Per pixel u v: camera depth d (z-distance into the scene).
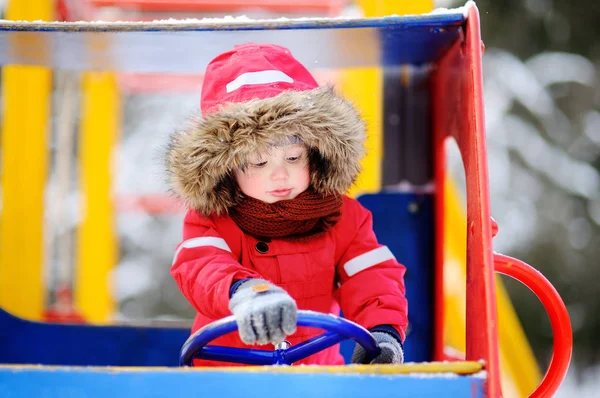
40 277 4.12
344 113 2.42
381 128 3.46
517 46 9.57
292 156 2.36
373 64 3.15
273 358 2.07
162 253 11.20
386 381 1.76
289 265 2.51
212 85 2.50
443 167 3.30
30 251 4.05
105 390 1.72
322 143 2.36
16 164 4.05
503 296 4.52
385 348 2.20
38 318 4.08
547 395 2.35
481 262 2.08
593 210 9.40
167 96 11.54
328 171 2.44
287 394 1.73
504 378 4.36
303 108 2.32
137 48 2.77
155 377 1.73
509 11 9.49
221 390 1.72
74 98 5.59
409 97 3.45
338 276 2.68
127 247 11.17
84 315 5.09
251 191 2.40
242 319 1.85
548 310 2.39
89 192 5.98
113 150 6.32
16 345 3.26
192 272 2.31
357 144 2.47
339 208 2.54
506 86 9.45
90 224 5.98
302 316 1.95
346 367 1.76
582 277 9.26
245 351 2.09
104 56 2.89
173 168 2.45
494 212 9.37
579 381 9.32
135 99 11.47
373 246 2.62
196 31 2.41
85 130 5.99
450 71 2.85
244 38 2.68
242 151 2.30
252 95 2.39
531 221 9.34
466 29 2.41
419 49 2.88
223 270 2.23
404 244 3.34
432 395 1.76
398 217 3.36
